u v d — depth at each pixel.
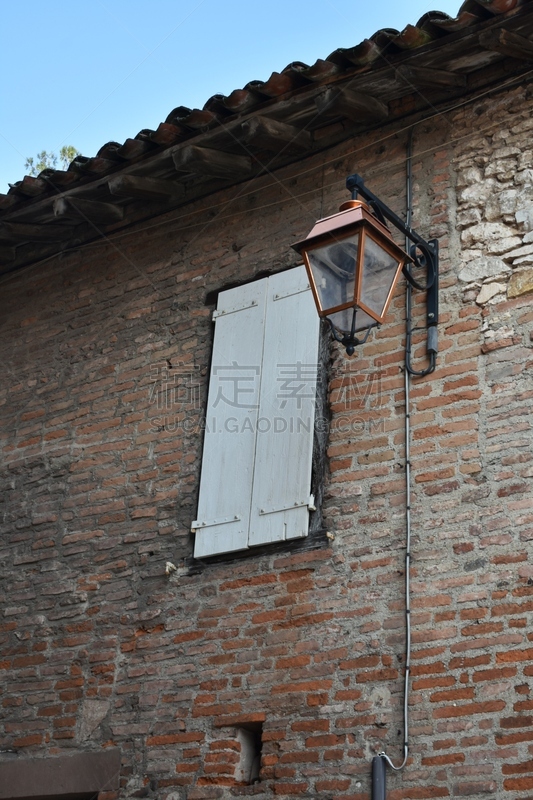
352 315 5.44
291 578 6.17
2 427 7.98
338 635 5.87
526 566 5.48
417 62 6.48
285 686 5.91
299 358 6.75
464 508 5.78
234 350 7.06
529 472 5.67
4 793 6.58
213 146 7.21
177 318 7.48
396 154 6.92
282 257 7.16
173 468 6.99
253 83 6.67
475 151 6.65
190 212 7.78
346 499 6.20
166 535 6.80
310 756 5.67
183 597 6.54
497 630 5.42
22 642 7.04
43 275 8.44
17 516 7.54
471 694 5.36
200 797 5.91
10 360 8.23
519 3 5.97
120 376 7.56
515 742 5.16
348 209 5.54
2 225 8.07
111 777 6.24
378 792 5.35
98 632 6.77
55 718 6.65
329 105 6.73
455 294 6.33
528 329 6.01
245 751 6.01
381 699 5.59
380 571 5.89
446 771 5.27
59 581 7.09
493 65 6.70
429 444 6.04
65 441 7.59
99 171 7.43
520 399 5.87
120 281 7.94
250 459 6.65
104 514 7.14
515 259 6.23
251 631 6.18
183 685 6.28
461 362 6.13
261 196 7.46
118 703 6.46
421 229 6.61
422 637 5.60
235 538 6.46
